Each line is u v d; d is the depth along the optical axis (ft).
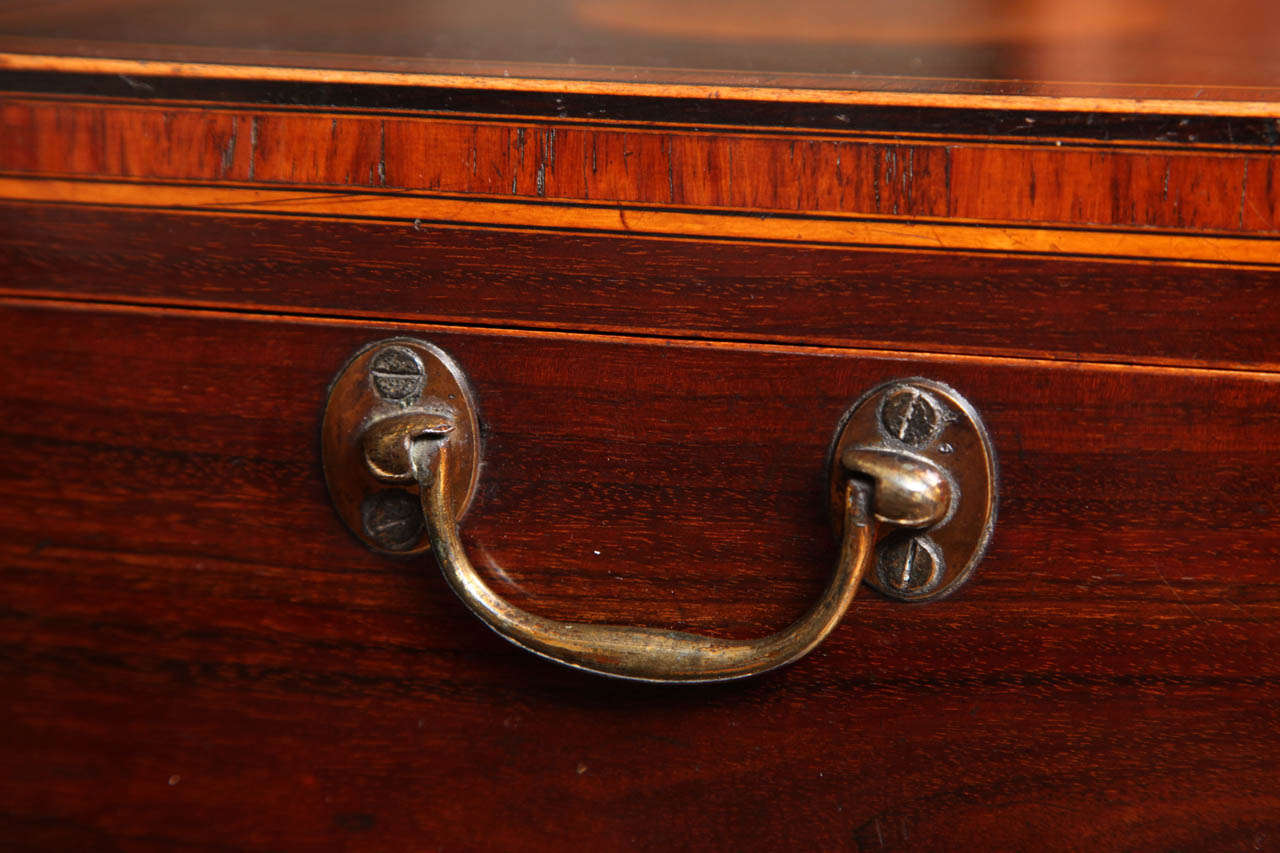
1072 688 1.32
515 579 1.34
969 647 1.31
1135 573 1.30
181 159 1.29
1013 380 1.27
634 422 1.30
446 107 1.27
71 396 1.34
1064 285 1.26
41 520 1.35
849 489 1.27
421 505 1.31
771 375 1.29
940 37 1.34
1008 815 1.33
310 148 1.28
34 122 1.30
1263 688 1.31
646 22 1.37
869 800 1.34
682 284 1.28
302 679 1.36
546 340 1.29
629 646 1.29
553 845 1.36
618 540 1.32
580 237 1.28
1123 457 1.28
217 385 1.32
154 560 1.35
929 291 1.27
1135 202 1.24
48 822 1.39
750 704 1.33
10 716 1.38
